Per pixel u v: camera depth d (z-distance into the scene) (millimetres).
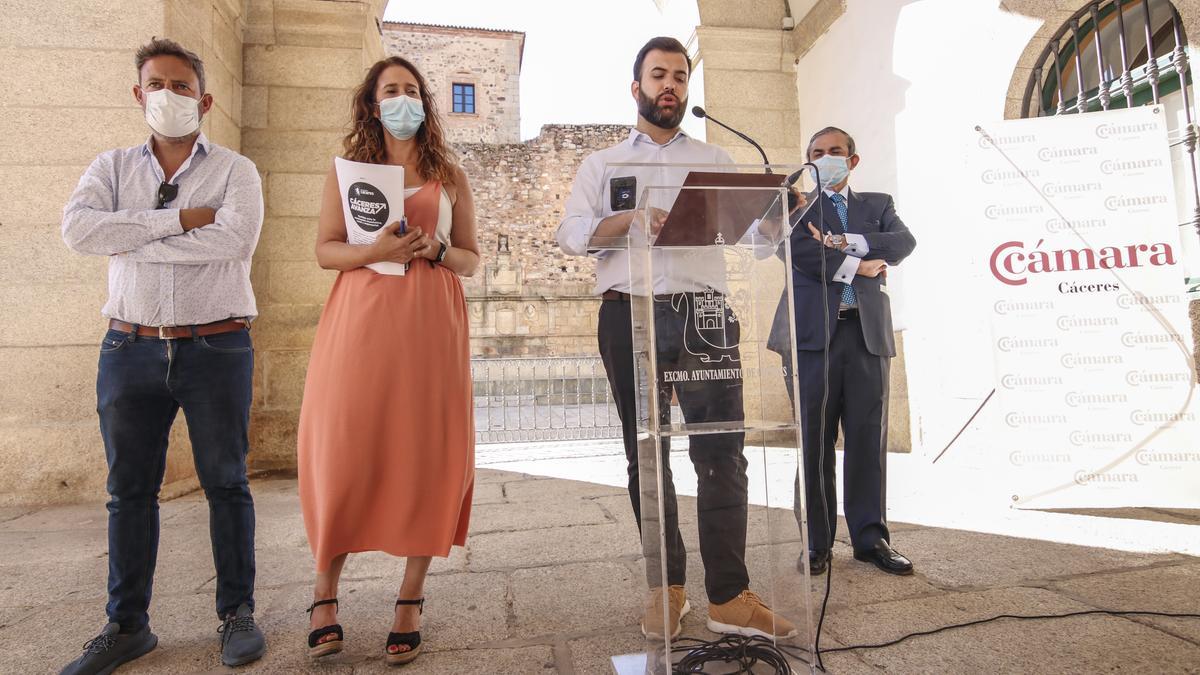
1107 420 3135
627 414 1861
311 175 5469
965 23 4281
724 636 1388
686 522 1385
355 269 1827
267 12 5469
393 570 2518
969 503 3377
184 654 1778
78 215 1702
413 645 1694
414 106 1848
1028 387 3254
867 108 5164
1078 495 3148
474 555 2682
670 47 1906
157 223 1711
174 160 1879
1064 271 3213
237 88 5355
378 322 1764
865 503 2432
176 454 4309
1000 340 3297
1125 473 3086
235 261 1843
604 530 3049
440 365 1814
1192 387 3025
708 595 1390
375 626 1951
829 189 2605
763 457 1405
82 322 4137
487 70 23672
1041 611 1888
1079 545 2547
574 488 4270
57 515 3705
